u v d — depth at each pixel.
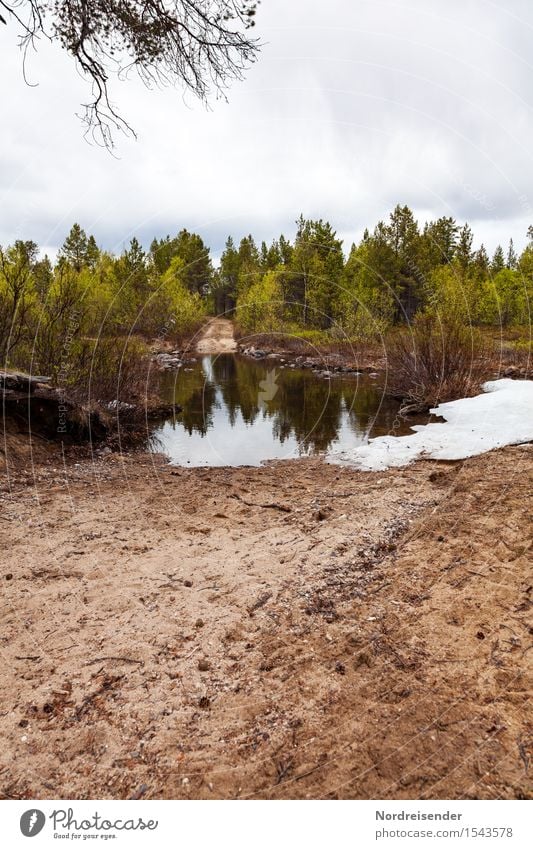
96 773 1.90
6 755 1.97
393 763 1.90
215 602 3.08
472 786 1.79
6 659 2.54
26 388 6.76
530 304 20.70
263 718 2.15
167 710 2.21
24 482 5.54
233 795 1.81
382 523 4.27
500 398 9.15
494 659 2.41
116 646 2.64
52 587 3.25
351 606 3.00
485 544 3.65
